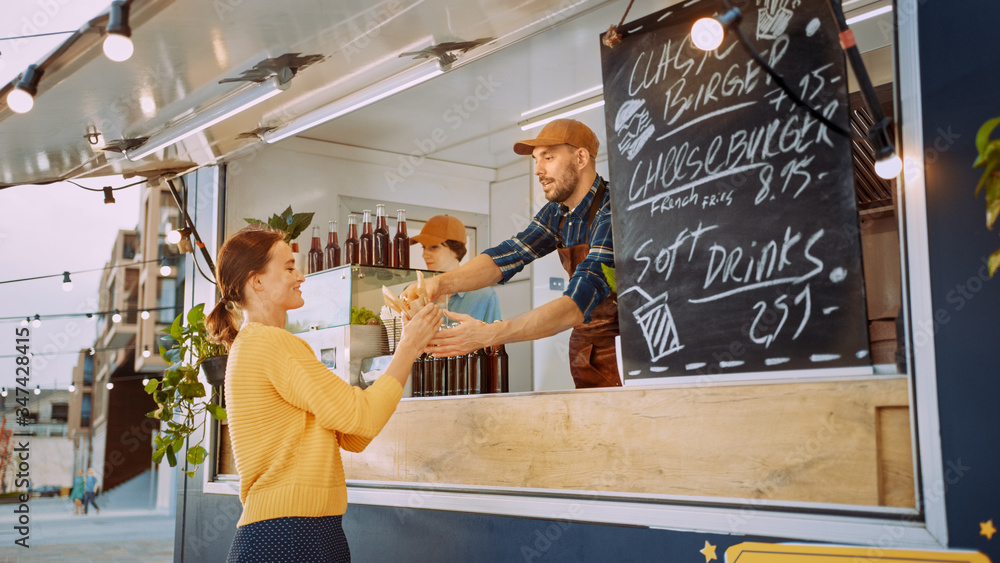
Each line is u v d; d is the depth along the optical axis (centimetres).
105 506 1709
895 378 155
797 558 163
